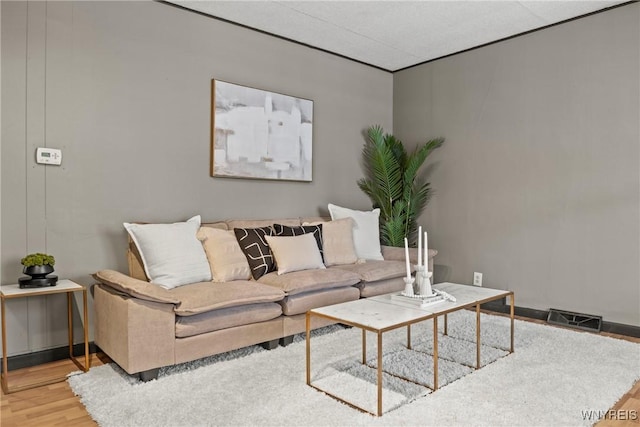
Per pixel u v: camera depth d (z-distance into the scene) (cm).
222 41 371
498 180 425
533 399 220
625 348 301
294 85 423
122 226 317
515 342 314
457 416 202
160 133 336
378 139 466
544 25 388
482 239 438
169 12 340
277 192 412
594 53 362
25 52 278
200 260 300
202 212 360
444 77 469
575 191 374
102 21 308
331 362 272
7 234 272
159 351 244
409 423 196
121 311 241
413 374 253
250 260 329
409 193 472
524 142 406
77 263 298
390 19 375
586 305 367
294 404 214
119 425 196
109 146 311
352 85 477
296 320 308
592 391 229
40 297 285
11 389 239
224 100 369
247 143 384
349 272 347
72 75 295
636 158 341
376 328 208
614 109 352
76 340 298
